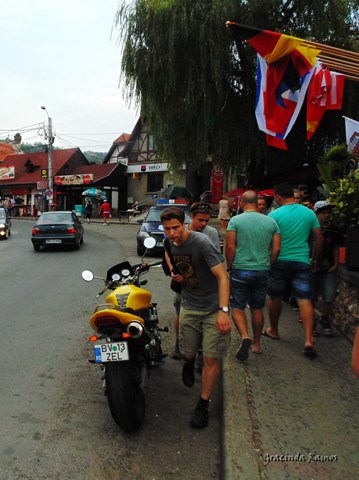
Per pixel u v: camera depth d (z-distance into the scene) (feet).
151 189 118.73
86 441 10.52
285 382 12.71
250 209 14.89
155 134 52.65
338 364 14.12
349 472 8.63
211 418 11.69
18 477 9.11
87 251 47.11
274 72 19.75
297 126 49.39
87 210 100.58
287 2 44.50
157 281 30.91
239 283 14.37
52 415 11.73
